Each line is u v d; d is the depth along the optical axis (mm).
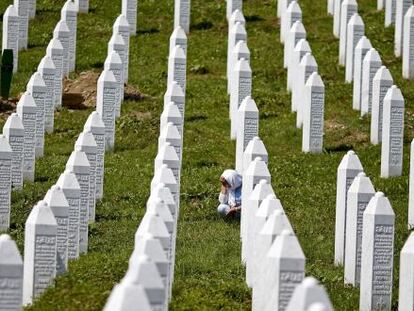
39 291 31188
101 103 52188
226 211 42688
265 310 27609
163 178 36219
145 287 22297
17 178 44844
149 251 25516
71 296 30266
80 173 38250
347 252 35625
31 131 46594
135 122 55344
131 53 68312
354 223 35375
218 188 46375
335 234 38250
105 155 51312
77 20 73812
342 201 37625
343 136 53938
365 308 33062
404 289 30844
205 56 67875
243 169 42219
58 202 33312
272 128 55344
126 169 48906
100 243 38969
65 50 62531
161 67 65750
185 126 55750
